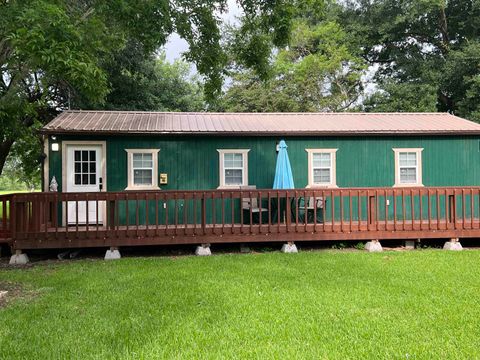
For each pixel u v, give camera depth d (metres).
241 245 9.18
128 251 9.33
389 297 5.34
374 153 11.69
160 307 4.98
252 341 3.96
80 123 10.88
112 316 4.67
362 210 11.51
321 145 11.53
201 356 3.62
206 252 8.77
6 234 8.26
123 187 10.71
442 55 24.92
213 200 8.81
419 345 3.83
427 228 9.34
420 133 11.52
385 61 28.59
